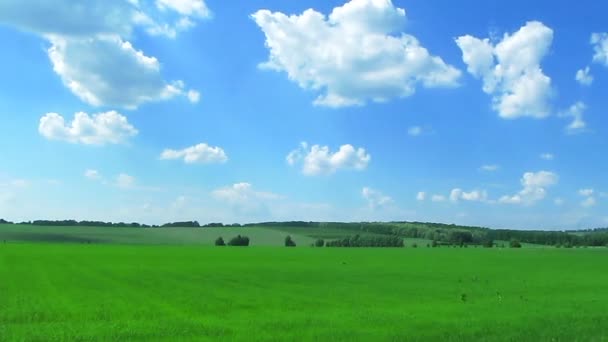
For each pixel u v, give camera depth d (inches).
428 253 4677.7
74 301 1424.7
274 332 1000.9
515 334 971.3
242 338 943.7
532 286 1971.0
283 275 2342.5
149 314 1220.5
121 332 983.0
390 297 1593.3
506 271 2721.5
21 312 1210.6
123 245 5723.4
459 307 1373.0
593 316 1206.3
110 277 2150.6
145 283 1935.3
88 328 1021.2
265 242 7303.2
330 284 1975.9
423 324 1086.4
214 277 2212.1
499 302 1491.1
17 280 1972.2
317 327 1053.2
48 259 3161.9
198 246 5836.6
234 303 1419.8
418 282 2086.6
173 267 2719.0
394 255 4252.0
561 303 1467.8
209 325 1067.3
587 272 2701.8
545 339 927.0
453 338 934.4
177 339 934.4
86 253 3855.8
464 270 2751.0
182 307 1336.1
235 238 6894.7
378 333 984.9
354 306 1390.3
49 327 1026.7
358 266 2965.1
